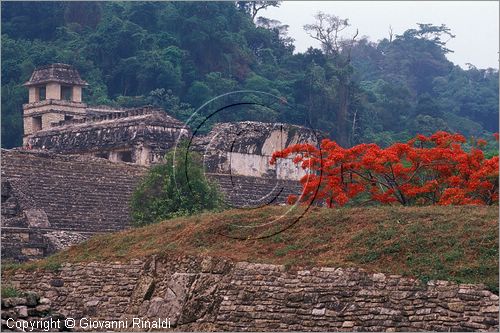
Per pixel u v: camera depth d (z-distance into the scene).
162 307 45.59
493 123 155.00
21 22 141.88
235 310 43.66
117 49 134.75
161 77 129.50
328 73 129.88
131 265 48.34
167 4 140.75
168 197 67.38
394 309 40.62
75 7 142.75
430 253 42.75
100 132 95.00
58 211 74.19
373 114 132.88
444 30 168.00
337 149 56.44
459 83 158.00
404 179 57.00
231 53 136.88
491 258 41.56
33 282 50.53
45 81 108.62
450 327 39.41
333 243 45.50
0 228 65.56
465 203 52.94
